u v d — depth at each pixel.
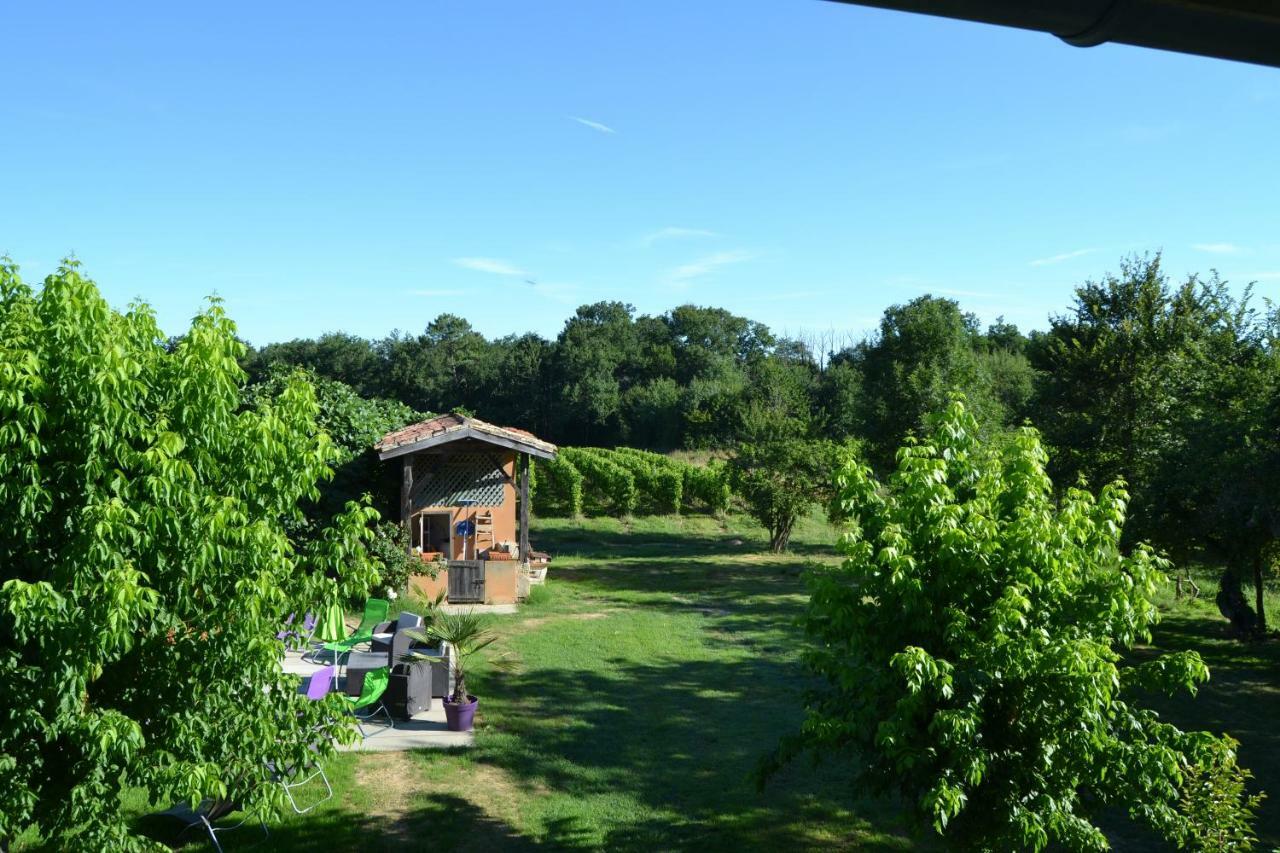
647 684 14.28
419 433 20.48
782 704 13.33
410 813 9.44
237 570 6.57
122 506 5.51
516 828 9.16
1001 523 7.11
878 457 29.70
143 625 6.20
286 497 6.89
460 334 83.00
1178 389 18.53
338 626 7.82
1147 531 16.09
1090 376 21.11
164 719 6.43
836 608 7.10
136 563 6.09
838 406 46.88
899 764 6.48
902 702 6.31
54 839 6.27
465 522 21.95
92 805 5.70
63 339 5.84
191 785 5.93
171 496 6.01
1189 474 15.30
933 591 6.91
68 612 5.41
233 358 6.73
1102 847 6.48
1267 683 14.63
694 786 10.30
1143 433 18.70
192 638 6.46
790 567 27.16
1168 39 1.54
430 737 11.66
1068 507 6.97
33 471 5.55
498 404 76.94
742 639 17.56
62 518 5.84
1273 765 10.99
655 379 78.19
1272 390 14.99
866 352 33.12
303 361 81.81
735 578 24.92
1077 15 1.49
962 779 6.38
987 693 6.67
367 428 20.78
